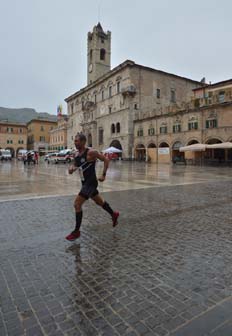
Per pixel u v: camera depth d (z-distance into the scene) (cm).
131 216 637
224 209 719
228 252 414
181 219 611
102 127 5550
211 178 1616
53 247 433
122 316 250
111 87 5212
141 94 4756
